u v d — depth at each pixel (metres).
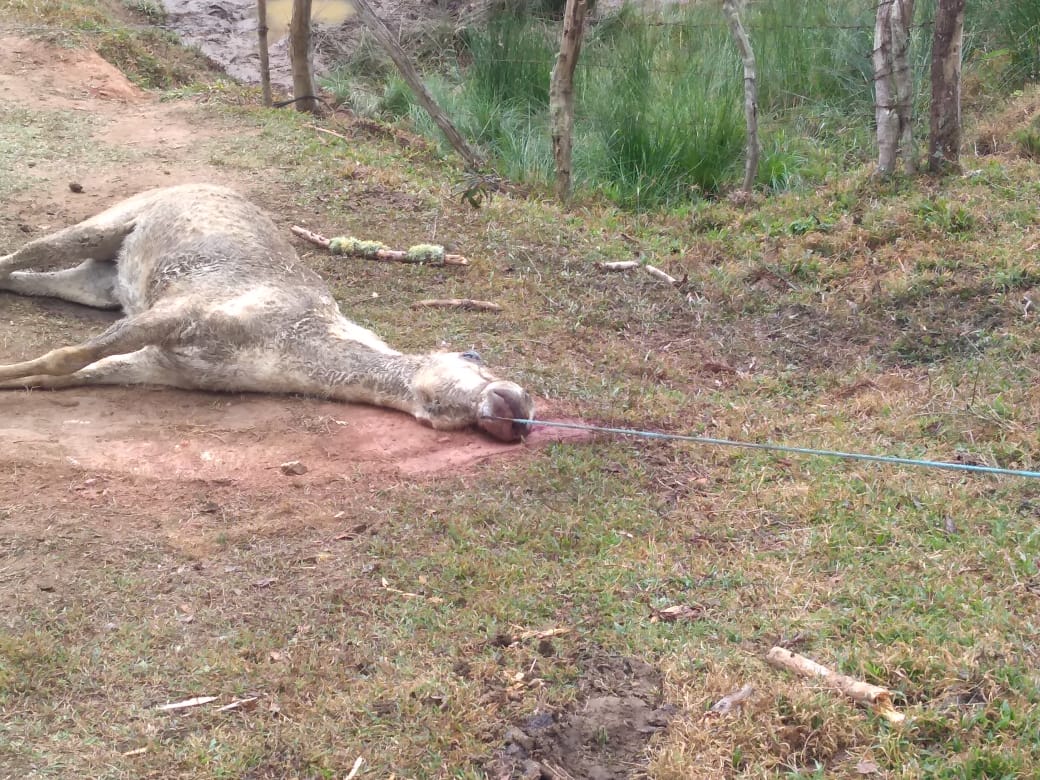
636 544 4.57
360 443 5.39
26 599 4.07
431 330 6.78
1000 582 4.23
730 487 5.07
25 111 10.23
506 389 5.33
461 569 4.34
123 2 15.77
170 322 5.68
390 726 3.53
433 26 15.32
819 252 8.24
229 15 16.34
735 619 4.05
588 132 11.31
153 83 12.91
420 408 5.50
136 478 4.98
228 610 4.10
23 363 5.68
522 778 3.31
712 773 3.32
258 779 3.34
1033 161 9.48
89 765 3.33
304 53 11.84
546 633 3.96
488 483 5.02
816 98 12.39
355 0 10.25
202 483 4.97
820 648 3.87
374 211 8.70
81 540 4.46
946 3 8.82
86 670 3.74
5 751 3.35
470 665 3.80
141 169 9.05
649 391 6.12
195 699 3.63
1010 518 4.69
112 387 5.92
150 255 6.42
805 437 5.55
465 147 10.75
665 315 7.35
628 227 9.20
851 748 3.43
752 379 6.39
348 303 7.14
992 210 8.26
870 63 12.23
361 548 4.52
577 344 6.78
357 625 4.02
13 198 8.20
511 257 8.06
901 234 8.16
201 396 5.86
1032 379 6.01
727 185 10.52
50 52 11.94
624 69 11.97
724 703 3.59
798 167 10.77
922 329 6.83
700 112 10.95
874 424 5.68
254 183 8.97
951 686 3.61
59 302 6.91
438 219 8.67
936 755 3.36
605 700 3.62
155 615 4.05
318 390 5.73
